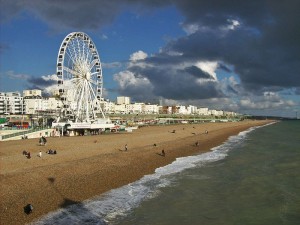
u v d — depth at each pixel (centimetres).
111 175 3922
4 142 6444
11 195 2784
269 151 6725
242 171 4472
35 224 2361
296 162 5138
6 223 2298
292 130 15762
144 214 2688
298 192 3294
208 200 3080
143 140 7656
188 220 2548
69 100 8875
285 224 2430
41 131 8231
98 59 9594
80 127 8894
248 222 2483
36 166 3912
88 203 2917
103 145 6262
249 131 14788
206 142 8506
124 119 19925
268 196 3175
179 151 6469
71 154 4959
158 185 3662
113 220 2548
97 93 9700
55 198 2905
